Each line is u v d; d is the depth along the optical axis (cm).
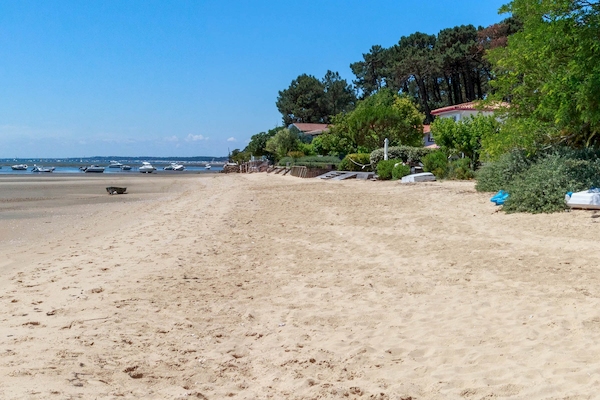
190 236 1376
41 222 1973
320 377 495
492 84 1805
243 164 8288
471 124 3030
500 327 621
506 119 1853
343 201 2086
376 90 8675
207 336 615
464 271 897
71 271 963
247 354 562
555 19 1490
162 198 3238
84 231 1653
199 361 532
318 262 1026
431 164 3069
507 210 1489
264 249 1175
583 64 1373
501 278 840
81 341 559
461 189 2211
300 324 662
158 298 773
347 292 806
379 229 1377
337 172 4025
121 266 1004
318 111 9375
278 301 768
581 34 1394
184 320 671
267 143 7288
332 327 650
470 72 6675
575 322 618
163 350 558
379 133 4425
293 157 5828
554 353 529
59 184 5291
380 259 1028
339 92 9269
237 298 784
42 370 459
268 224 1567
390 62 7888
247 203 2272
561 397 431
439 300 745
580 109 1393
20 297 771
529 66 1669
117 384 455
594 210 1341
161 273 940
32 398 390
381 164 3347
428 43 7944
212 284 866
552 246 1041
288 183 3716
